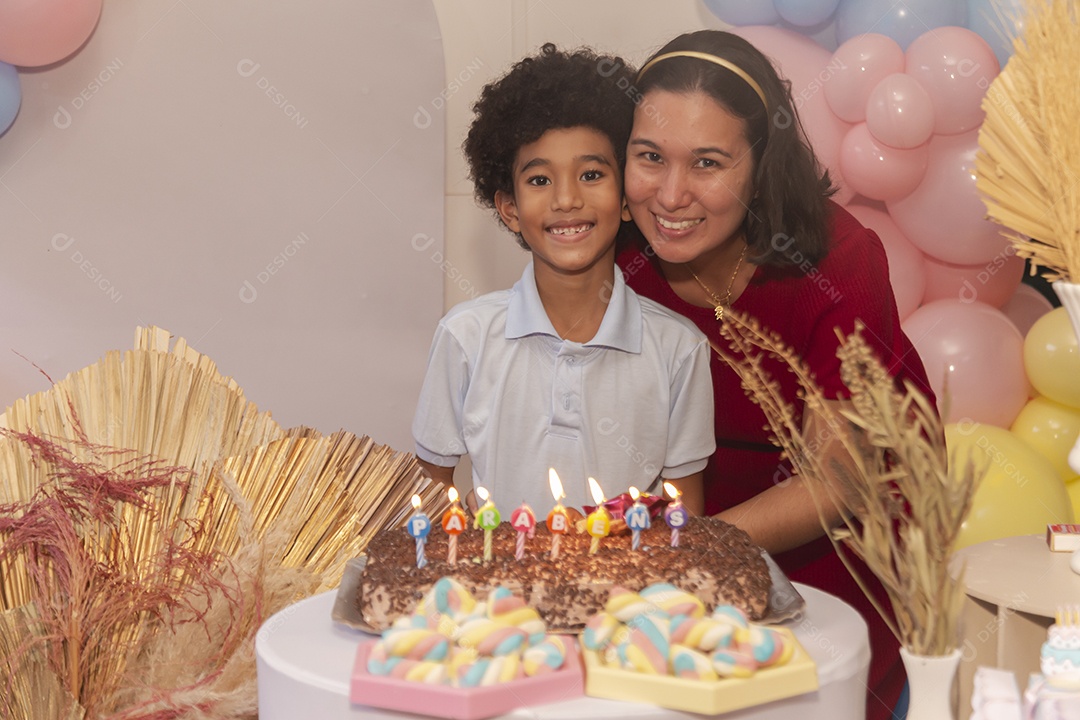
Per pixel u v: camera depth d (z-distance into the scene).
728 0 2.16
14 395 2.27
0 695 1.13
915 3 2.06
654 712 0.89
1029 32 1.40
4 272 2.25
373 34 2.30
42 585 1.18
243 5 2.26
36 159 2.23
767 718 0.91
